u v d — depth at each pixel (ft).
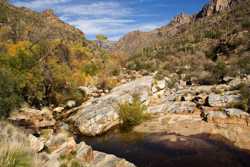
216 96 81.92
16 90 73.67
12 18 151.23
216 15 432.66
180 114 79.77
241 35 208.95
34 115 77.10
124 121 74.59
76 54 136.56
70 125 73.72
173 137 62.44
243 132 61.98
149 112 82.33
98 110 75.46
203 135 62.59
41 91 93.40
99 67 142.10
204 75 130.21
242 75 113.80
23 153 18.74
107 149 57.41
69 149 39.29
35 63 92.07
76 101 97.35
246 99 75.25
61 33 226.38
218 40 244.83
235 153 51.42
